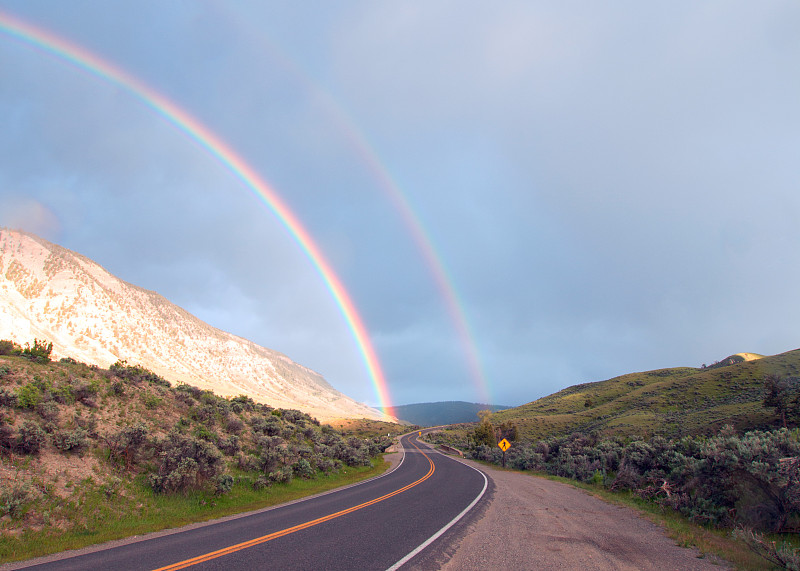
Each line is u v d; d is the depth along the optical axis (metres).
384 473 27.75
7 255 160.50
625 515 13.29
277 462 19.84
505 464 37.88
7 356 17.81
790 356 70.12
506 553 8.34
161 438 16.27
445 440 89.50
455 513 12.80
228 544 8.74
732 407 48.03
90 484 12.24
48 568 7.27
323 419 182.50
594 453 30.92
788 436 12.31
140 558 7.77
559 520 12.16
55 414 14.06
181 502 13.33
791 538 9.85
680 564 7.91
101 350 136.75
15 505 9.83
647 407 69.56
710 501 12.44
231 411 24.72
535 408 128.75
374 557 7.77
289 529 10.23
